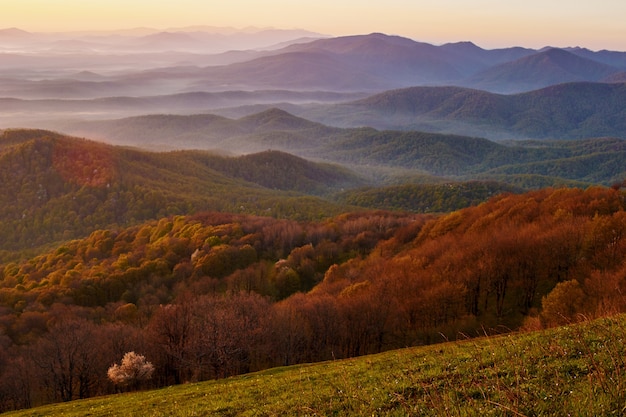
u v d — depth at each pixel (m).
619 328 18.25
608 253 59.69
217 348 48.19
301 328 56.25
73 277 101.44
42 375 52.00
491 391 14.63
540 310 58.34
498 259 62.91
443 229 101.94
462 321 59.25
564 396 12.94
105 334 56.94
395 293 63.31
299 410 18.66
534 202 94.19
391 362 25.36
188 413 23.12
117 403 32.41
